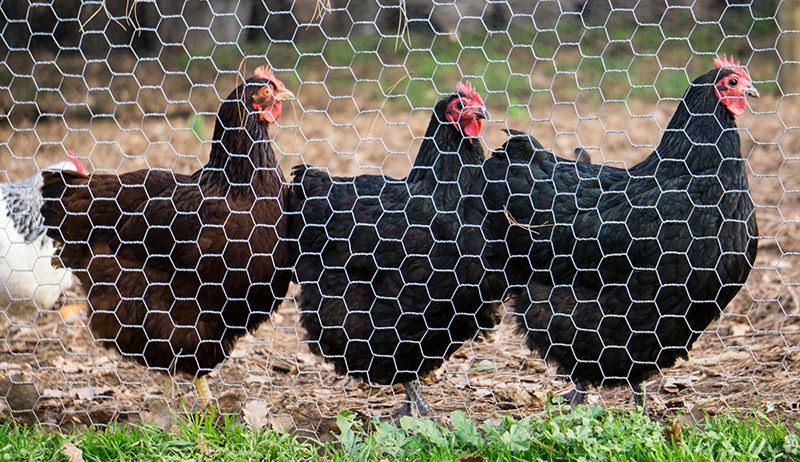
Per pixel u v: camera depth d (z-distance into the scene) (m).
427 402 5.60
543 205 5.30
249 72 15.17
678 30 15.62
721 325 6.62
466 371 6.14
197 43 16.08
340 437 4.36
